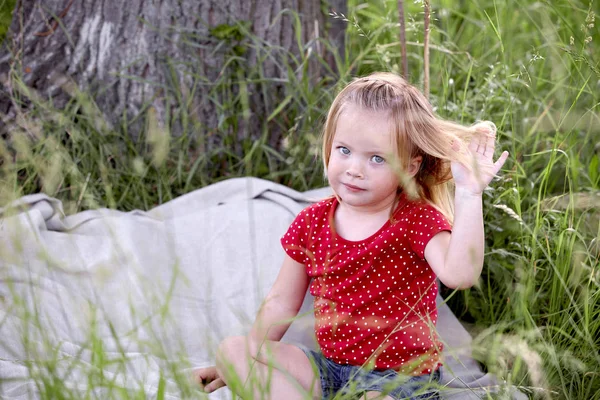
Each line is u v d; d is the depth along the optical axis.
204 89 3.56
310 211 2.39
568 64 3.30
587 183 3.11
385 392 1.94
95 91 3.59
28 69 3.60
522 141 3.07
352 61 3.86
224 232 2.99
